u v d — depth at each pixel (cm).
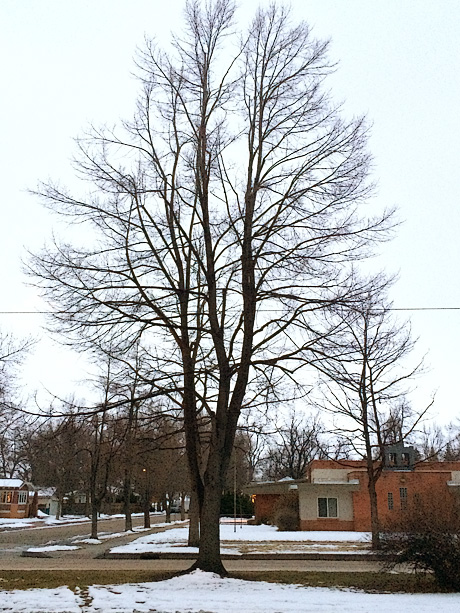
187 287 1512
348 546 2567
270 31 1630
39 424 1382
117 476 3856
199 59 1630
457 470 3672
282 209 1461
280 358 1385
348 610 947
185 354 1430
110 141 2933
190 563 1964
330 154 1485
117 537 3509
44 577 1377
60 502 6600
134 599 1045
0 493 6550
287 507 3881
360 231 1394
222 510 6256
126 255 1428
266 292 1419
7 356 2288
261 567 1803
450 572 1195
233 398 1417
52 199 1466
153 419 1521
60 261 1352
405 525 1289
